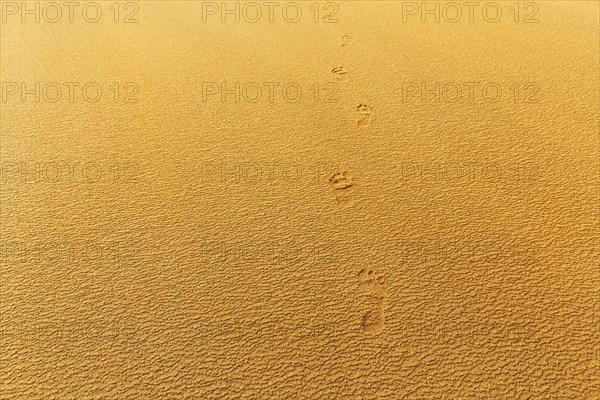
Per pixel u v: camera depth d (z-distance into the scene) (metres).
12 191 3.10
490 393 1.99
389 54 4.55
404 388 2.03
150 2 6.23
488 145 3.31
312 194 3.01
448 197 2.92
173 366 2.15
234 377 2.10
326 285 2.45
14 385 2.10
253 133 3.58
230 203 2.97
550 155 3.17
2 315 2.37
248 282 2.48
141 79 4.34
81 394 2.06
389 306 2.34
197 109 3.88
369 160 3.26
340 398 2.01
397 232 2.72
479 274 2.46
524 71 4.10
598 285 2.35
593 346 2.12
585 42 4.46
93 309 2.38
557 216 2.73
